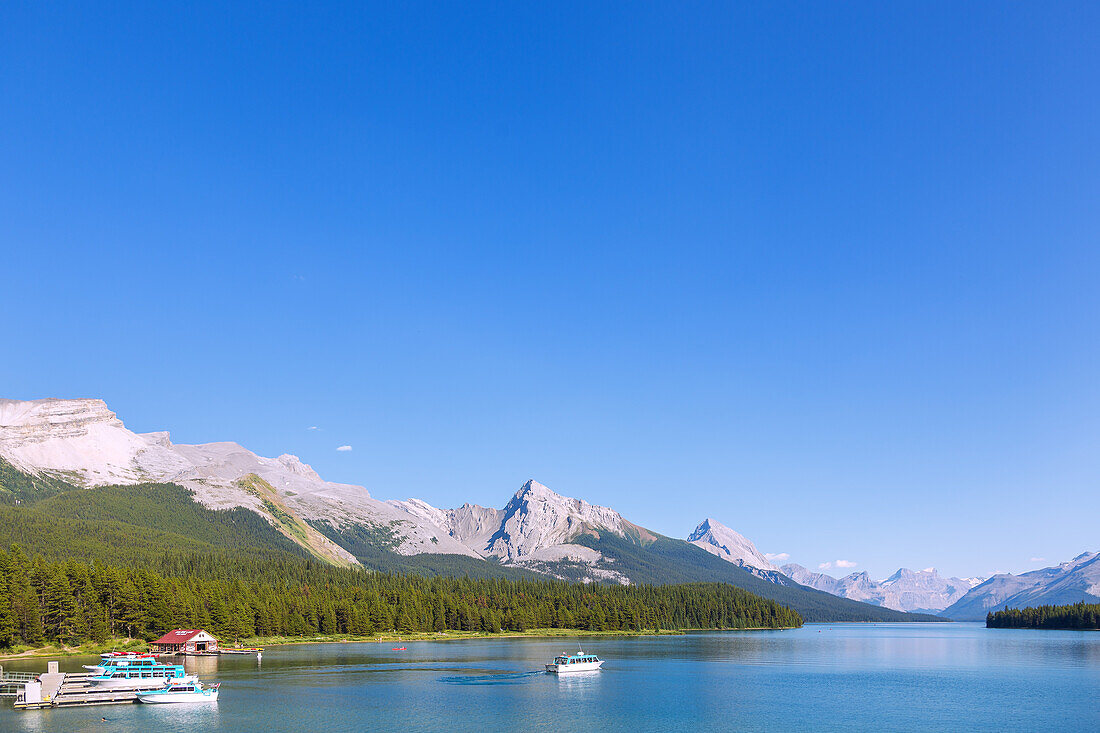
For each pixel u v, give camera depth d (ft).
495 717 523.29
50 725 483.10
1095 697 640.17
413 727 487.61
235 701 569.23
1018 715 550.77
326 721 501.15
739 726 505.25
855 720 528.22
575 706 570.46
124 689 557.74
